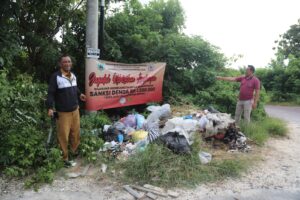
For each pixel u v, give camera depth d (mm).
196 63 8977
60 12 7039
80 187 4129
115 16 8336
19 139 4574
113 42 7699
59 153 4621
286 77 22172
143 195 3953
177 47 8695
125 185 4188
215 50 9188
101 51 6961
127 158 4918
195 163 4730
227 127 5957
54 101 4637
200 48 8789
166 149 4867
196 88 8852
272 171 4934
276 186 4391
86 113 6418
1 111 4727
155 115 6441
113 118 7297
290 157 5715
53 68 7059
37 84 5801
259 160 5391
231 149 5770
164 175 4359
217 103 8391
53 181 4254
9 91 4641
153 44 8461
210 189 4195
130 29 8398
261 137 6531
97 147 5188
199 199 3916
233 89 8891
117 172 4551
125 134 5758
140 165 4523
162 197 3926
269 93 22469
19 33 6539
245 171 4824
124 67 6918
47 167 4434
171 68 8609
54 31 7234
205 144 5805
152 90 7668
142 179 4324
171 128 5625
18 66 6801
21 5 6082
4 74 4773
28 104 5000
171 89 8422
